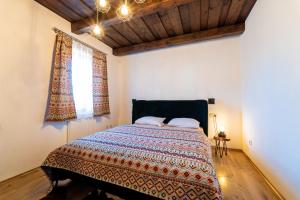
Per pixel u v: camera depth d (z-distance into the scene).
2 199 1.60
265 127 2.05
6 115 1.95
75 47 2.91
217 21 2.84
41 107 2.35
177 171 1.27
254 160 2.46
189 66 3.55
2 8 1.90
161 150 1.61
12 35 2.00
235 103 3.17
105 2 1.72
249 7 2.43
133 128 2.76
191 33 3.27
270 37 1.88
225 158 2.74
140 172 1.36
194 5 2.37
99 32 2.27
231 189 1.80
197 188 1.15
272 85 1.84
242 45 3.02
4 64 1.92
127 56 4.26
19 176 2.04
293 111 1.44
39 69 2.31
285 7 1.55
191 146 1.75
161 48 3.78
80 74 3.02
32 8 2.21
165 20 2.79
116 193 1.43
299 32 1.34
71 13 2.54
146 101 3.81
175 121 3.07
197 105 3.30
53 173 1.73
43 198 1.62
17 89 2.05
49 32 2.45
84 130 3.14
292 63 1.45
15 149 2.03
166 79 3.79
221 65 3.28
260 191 1.76
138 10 2.22
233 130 3.18
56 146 2.57
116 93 4.25
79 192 1.73
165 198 1.21
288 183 1.53
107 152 1.61
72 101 2.75
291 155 1.48
